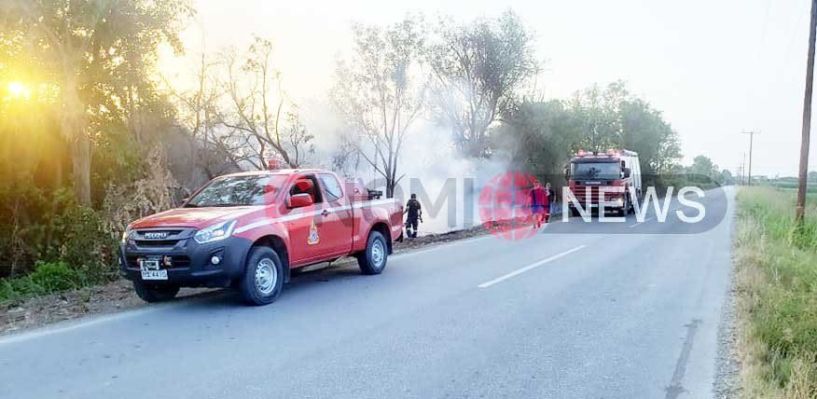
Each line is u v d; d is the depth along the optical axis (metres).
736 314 7.52
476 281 9.98
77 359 5.61
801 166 18.11
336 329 6.74
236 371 5.27
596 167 26.88
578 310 7.74
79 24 11.82
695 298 8.55
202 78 19.11
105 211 12.75
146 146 14.82
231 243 7.55
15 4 10.95
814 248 13.95
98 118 13.76
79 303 8.30
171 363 5.48
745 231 17.08
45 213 13.35
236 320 7.18
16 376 5.12
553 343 6.20
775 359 5.38
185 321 7.14
